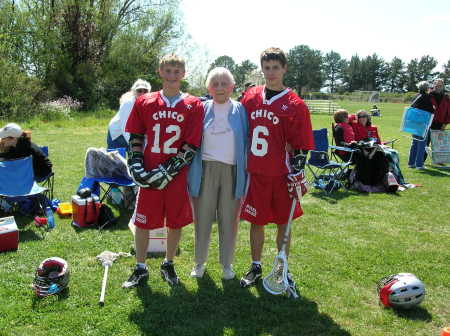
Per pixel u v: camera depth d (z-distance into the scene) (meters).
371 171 7.66
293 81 104.69
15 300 3.50
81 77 26.52
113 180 5.52
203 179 3.78
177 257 4.52
